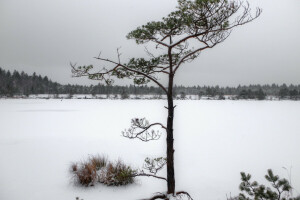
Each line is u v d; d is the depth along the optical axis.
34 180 6.45
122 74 4.73
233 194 5.81
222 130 15.73
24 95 101.25
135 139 12.31
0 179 6.49
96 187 6.02
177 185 6.38
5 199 5.32
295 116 24.89
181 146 11.07
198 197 5.66
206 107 39.59
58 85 138.50
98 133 14.02
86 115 24.95
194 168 7.87
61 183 6.24
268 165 8.20
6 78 112.56
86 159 8.38
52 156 8.83
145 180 6.50
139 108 35.81
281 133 14.62
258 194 3.27
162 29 4.41
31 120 19.98
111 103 52.16
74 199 5.39
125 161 8.26
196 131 15.32
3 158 8.49
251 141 12.21
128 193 5.70
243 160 8.80
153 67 4.91
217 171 7.57
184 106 41.94
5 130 14.70
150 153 9.55
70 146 10.53
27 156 8.79
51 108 34.59
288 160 8.76
